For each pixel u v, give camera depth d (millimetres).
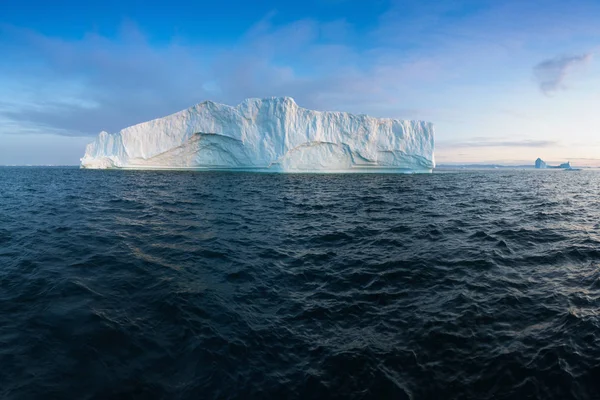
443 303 4734
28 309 4266
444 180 31516
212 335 3871
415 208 13219
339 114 35594
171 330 3957
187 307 4477
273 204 13961
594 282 5488
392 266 6223
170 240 7812
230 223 9961
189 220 10234
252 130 34656
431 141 38000
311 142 34844
